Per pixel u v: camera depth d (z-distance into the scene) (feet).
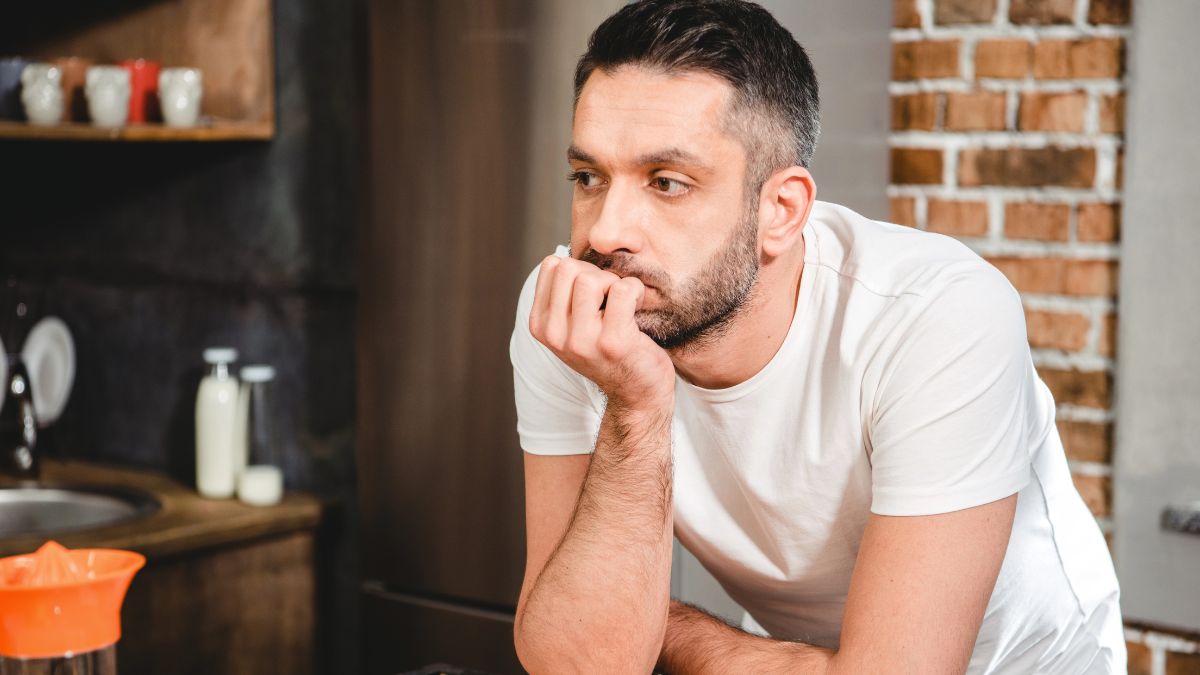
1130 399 6.98
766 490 4.04
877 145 7.40
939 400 3.51
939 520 3.49
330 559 7.55
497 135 6.27
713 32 3.42
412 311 6.66
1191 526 6.80
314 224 7.51
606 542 3.79
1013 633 4.22
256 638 7.09
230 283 7.96
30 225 9.04
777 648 3.79
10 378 7.88
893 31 7.52
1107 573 4.49
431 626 6.79
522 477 6.36
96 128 7.03
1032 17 7.12
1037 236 7.22
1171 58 6.72
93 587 3.17
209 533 6.70
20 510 7.64
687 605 4.19
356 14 6.73
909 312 3.63
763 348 3.86
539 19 6.08
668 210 3.47
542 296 3.62
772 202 3.62
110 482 8.01
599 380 3.67
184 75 7.24
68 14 8.50
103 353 8.66
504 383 6.38
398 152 6.61
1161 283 6.85
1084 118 7.05
